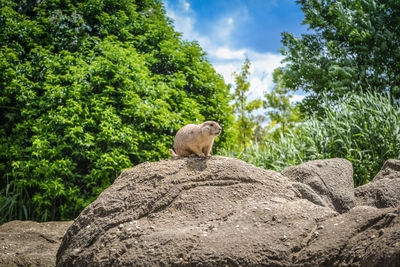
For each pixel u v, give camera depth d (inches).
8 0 371.2
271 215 146.6
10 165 330.0
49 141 311.7
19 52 344.8
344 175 215.2
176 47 403.9
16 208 313.4
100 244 154.6
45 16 383.9
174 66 401.4
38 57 339.3
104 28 390.3
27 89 322.7
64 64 335.9
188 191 169.3
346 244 118.1
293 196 175.6
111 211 168.1
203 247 132.5
